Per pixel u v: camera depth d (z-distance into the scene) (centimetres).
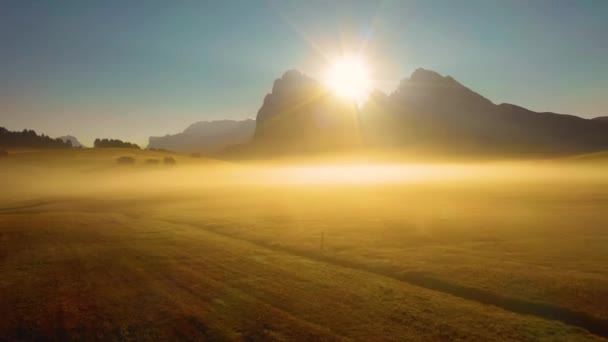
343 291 1872
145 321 1516
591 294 1744
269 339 1346
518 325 1472
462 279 2020
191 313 1591
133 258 2550
